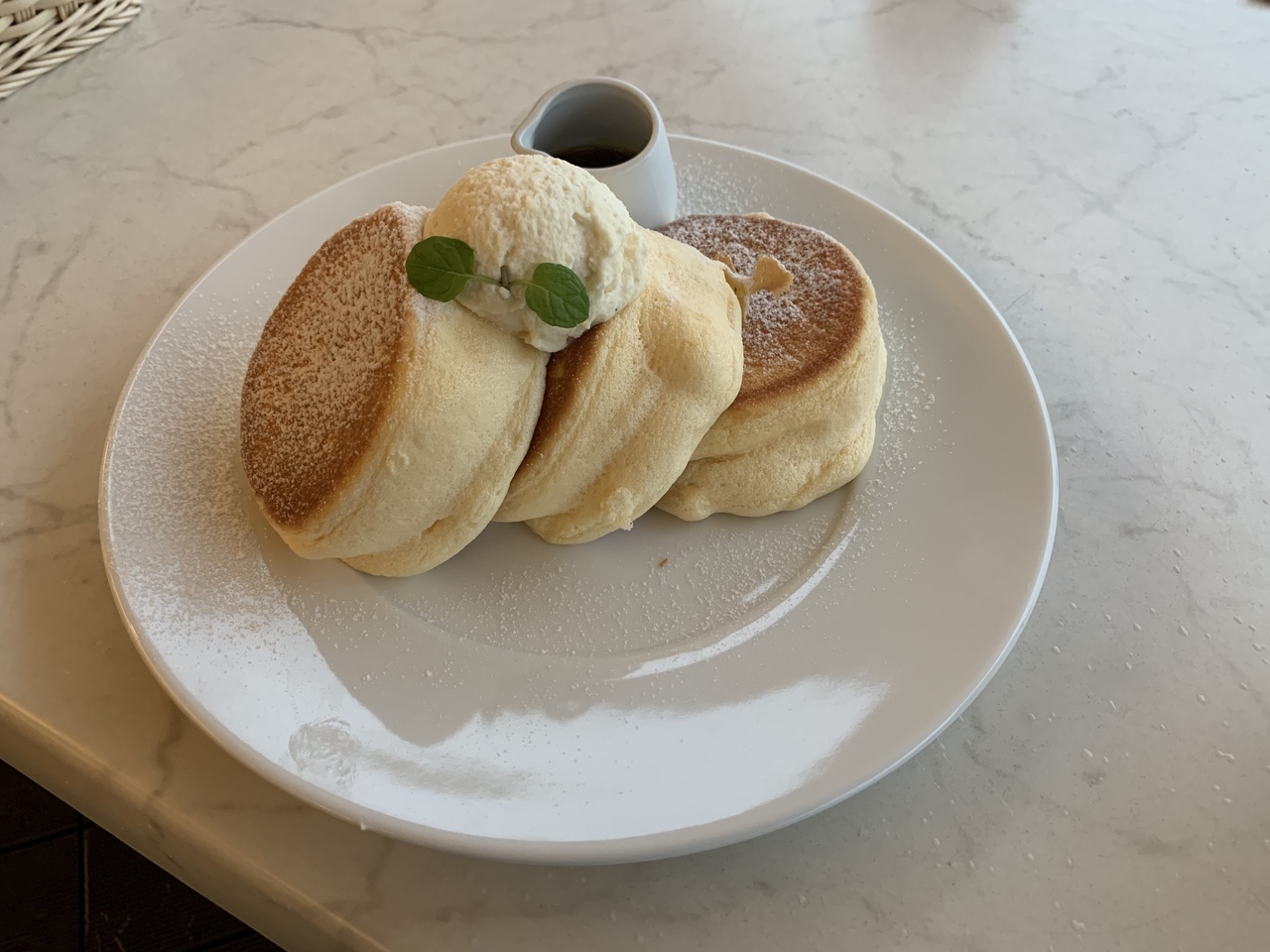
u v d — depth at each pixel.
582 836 0.21
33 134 0.41
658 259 0.28
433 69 0.44
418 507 0.24
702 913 0.23
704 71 0.44
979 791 0.24
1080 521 0.29
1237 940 0.22
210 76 0.43
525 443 0.25
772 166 0.36
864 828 0.24
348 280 0.25
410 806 0.22
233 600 0.25
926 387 0.31
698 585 0.27
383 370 0.23
